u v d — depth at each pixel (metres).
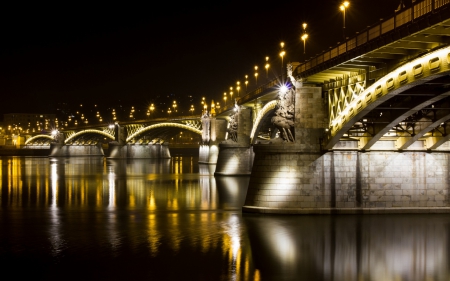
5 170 131.25
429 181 48.03
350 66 42.88
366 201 47.97
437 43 34.50
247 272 32.59
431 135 47.53
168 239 40.97
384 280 31.39
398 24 34.97
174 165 153.25
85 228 45.91
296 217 47.59
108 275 31.98
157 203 63.19
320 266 33.84
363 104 40.72
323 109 49.53
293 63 53.75
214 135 141.75
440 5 30.95
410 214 47.66
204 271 32.75
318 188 48.25
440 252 36.72
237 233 42.31
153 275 31.95
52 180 98.88
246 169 103.19
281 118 49.62
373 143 46.84
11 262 34.88
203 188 80.44
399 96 41.75
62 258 35.75
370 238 40.22
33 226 47.19
